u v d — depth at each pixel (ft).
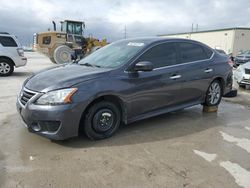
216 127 16.28
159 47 15.81
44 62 68.39
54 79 12.93
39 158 11.54
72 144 12.98
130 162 11.39
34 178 10.00
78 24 69.46
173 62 16.34
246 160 11.89
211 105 19.47
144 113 15.07
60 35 64.69
